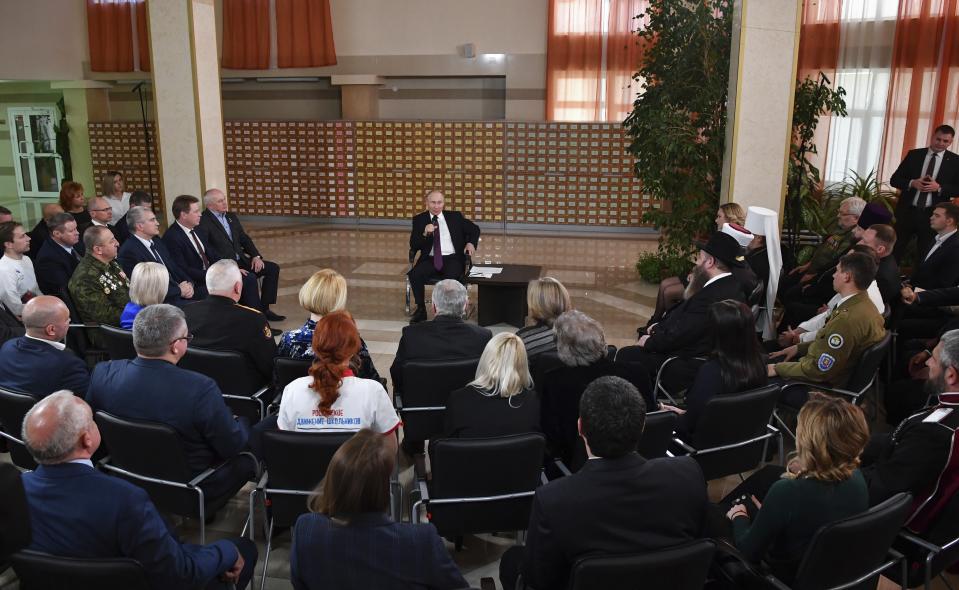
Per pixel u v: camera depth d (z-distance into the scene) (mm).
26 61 12594
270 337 4098
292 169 13133
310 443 2768
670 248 8227
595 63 12062
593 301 8094
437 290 3990
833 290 5680
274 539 3447
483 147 12438
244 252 7223
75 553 2117
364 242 11547
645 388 3176
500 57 12500
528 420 3076
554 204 12492
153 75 7117
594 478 2006
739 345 3365
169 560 2180
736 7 6215
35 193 15297
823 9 10000
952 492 2564
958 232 5367
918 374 4555
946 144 6996
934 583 3178
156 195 13688
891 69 9891
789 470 2475
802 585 2236
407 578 1806
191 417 2959
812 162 10406
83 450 2170
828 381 4039
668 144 7332
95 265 4969
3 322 4594
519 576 2316
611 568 1863
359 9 12742
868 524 2184
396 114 13305
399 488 3221
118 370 3020
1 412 3217
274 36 12867
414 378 3627
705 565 1966
